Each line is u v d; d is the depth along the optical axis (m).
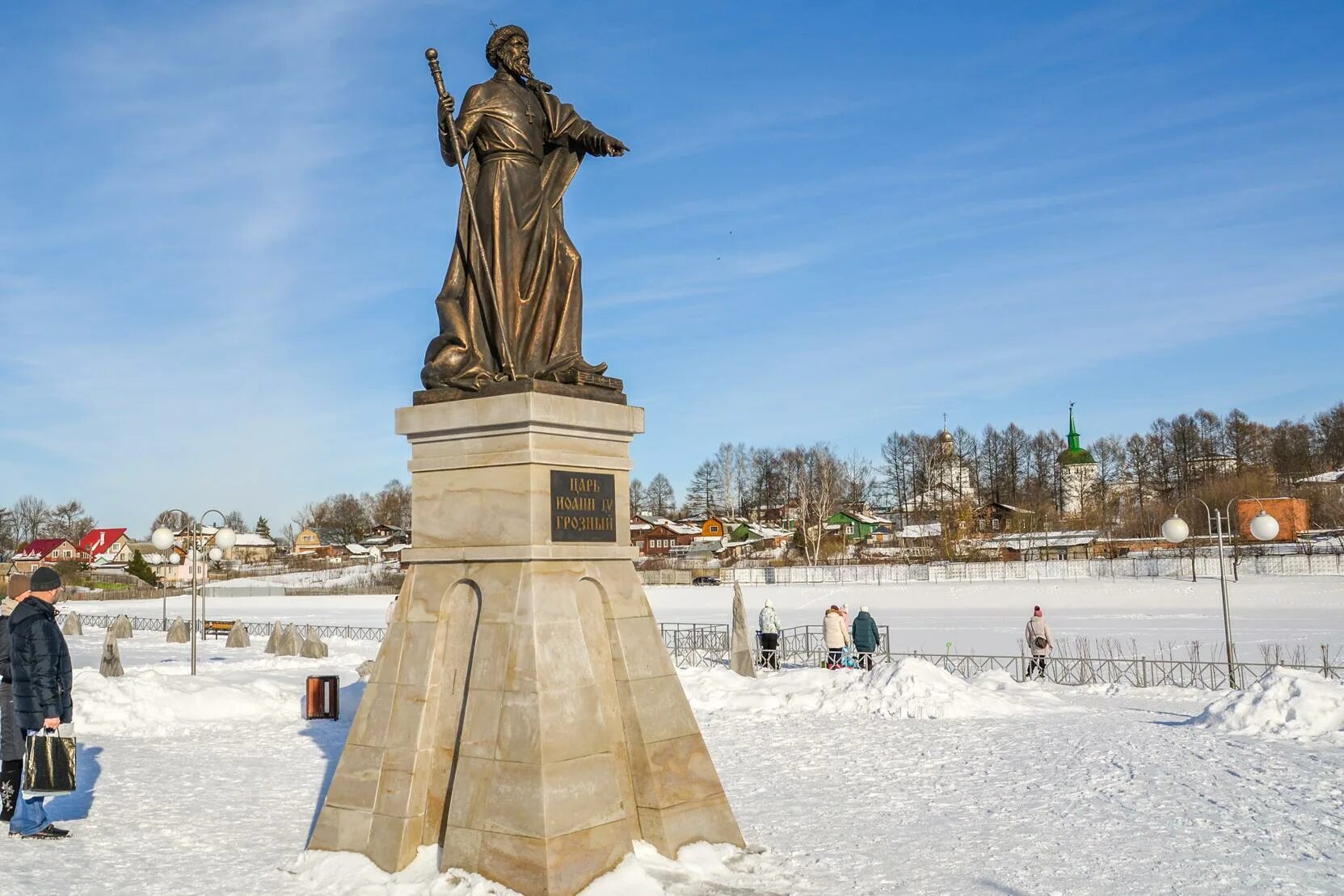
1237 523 81.19
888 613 55.72
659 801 8.74
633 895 7.86
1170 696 22.16
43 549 134.12
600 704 8.45
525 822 7.80
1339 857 9.25
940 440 126.44
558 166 10.05
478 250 9.49
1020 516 101.69
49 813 11.26
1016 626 44.56
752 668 24.23
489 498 8.86
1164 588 58.94
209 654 33.28
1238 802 11.45
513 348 9.47
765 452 145.12
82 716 18.08
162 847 9.76
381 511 170.38
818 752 15.32
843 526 113.12
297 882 8.54
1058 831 10.30
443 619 9.01
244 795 12.34
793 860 9.17
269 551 141.62
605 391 9.48
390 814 8.66
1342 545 72.00
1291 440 127.44
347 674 27.06
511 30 9.88
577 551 8.84
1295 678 16.84
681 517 155.38
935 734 16.81
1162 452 126.50
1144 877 8.73
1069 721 17.97
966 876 8.74
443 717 8.82
